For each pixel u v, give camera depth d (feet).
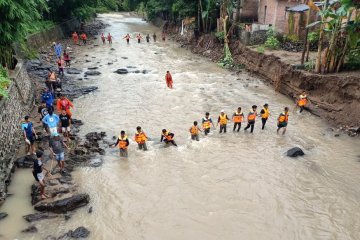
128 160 45.60
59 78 79.77
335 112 57.82
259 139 51.78
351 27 58.80
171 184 40.55
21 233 32.17
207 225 33.88
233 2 107.45
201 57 108.99
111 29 174.50
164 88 76.02
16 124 49.24
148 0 189.37
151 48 125.29
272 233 32.86
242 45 95.86
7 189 38.73
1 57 60.54
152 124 57.00
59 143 40.96
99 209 35.99
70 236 31.73
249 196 38.34
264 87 76.43
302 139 51.75
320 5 70.64
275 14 101.65
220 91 73.92
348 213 35.63
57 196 37.32
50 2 133.28
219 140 51.47
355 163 45.09
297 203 37.19
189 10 121.80
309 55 78.18
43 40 113.91
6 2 53.78
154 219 34.71
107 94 72.08
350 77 56.85
